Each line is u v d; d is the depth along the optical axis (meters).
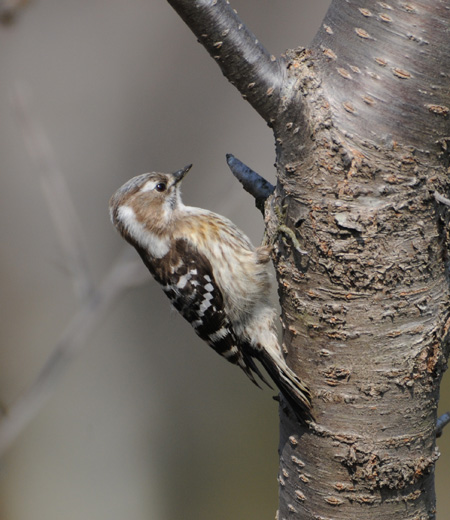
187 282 9.83
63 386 18.48
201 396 19.66
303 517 7.30
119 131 20.81
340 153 6.71
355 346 6.87
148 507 18.61
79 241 11.09
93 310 11.00
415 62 6.57
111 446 18.62
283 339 7.48
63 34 21.06
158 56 21.25
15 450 18.03
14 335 18.94
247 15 21.17
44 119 20.30
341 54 6.77
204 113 21.05
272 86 6.69
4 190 19.58
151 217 10.06
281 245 7.23
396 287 6.77
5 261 19.28
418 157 6.67
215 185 20.69
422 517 7.11
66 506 18.09
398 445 6.92
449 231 6.94
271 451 19.05
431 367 6.89
